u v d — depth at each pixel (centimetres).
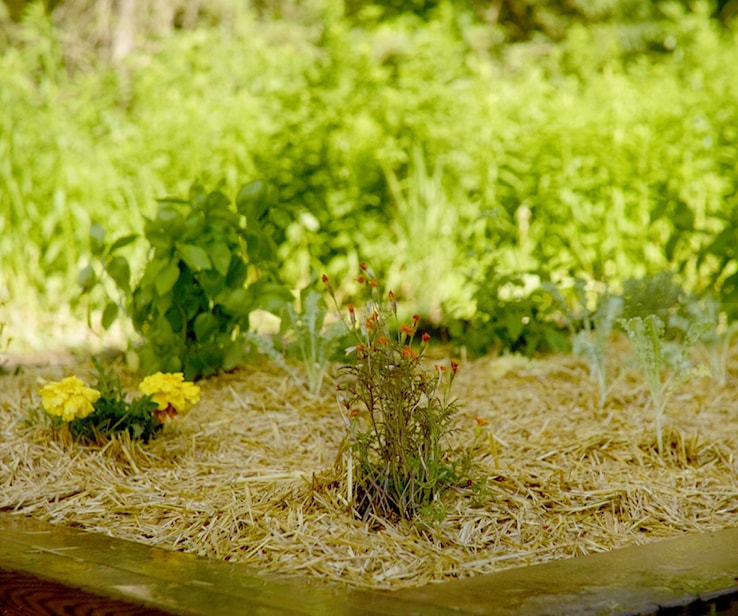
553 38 1264
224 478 288
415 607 190
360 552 229
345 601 193
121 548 234
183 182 621
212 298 402
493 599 195
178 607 185
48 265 612
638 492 279
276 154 640
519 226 603
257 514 251
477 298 473
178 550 236
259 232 407
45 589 206
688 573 214
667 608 192
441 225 619
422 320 565
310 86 661
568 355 472
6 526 254
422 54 681
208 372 407
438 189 629
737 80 659
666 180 629
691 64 775
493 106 631
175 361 396
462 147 632
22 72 681
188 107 628
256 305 397
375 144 630
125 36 1006
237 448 326
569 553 239
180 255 391
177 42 760
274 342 416
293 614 183
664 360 372
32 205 598
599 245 619
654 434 329
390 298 269
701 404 388
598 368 380
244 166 623
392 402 254
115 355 477
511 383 417
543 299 502
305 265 630
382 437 275
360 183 632
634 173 630
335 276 637
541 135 620
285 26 1038
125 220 617
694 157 636
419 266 620
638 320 321
